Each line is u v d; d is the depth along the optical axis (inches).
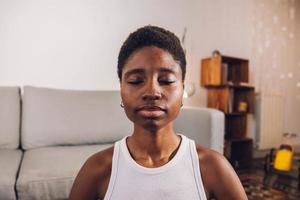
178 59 12.8
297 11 119.6
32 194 39.1
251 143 94.3
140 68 12.2
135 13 83.6
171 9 89.4
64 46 74.7
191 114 64.4
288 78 118.8
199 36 95.2
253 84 108.2
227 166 14.4
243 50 105.4
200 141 61.7
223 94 90.8
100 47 79.0
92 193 14.3
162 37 12.8
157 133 12.9
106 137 63.6
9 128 57.6
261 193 68.1
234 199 14.0
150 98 11.9
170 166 13.0
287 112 118.8
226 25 100.7
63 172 41.4
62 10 74.0
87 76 77.9
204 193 13.3
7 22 68.7
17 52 70.0
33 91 61.3
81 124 61.8
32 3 70.7
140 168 12.9
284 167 80.8
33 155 49.9
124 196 12.7
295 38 120.0
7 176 39.2
